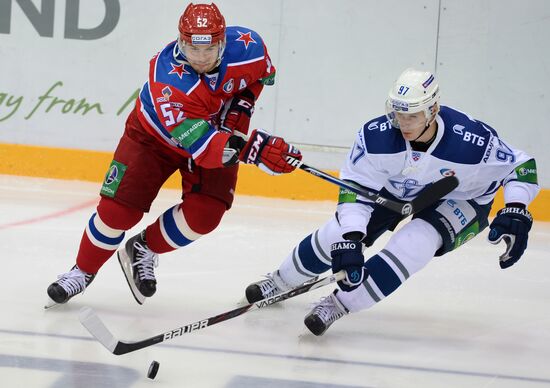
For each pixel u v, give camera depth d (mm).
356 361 11867
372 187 12078
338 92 24891
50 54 24844
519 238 12180
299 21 24641
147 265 13586
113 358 11328
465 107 24812
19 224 19125
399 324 13797
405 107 11211
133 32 24797
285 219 21906
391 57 24734
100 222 13031
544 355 12672
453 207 12555
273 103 24969
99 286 14844
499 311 14938
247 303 14031
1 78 24891
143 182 12875
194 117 11953
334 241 12906
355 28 24641
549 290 16594
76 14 24734
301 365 11555
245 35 12688
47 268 15695
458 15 24531
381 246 20016
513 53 24547
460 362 12133
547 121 24625
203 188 12945
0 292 13992
